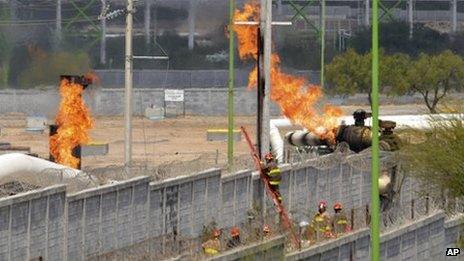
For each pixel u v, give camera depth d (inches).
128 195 3472.0
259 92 4205.2
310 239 3595.0
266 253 3356.3
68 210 3206.2
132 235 3494.1
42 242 3093.0
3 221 2945.4
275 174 3932.1
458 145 4195.4
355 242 3695.9
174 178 3693.4
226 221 3934.5
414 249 3946.9
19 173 3499.0
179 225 3718.0
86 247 3282.5
